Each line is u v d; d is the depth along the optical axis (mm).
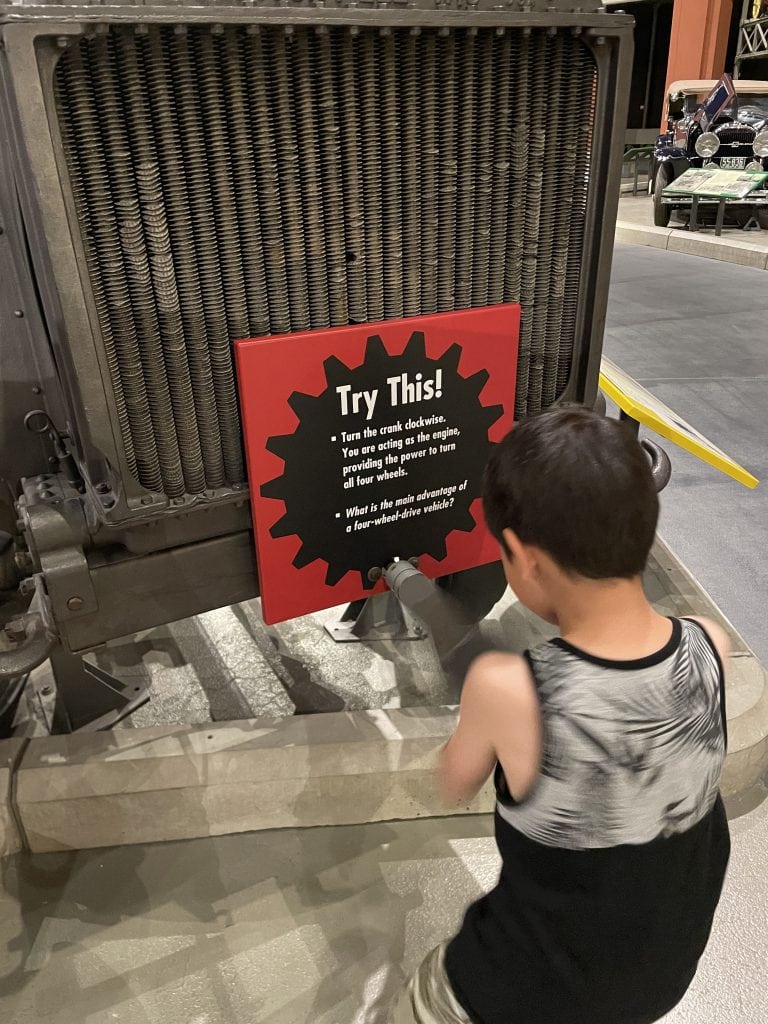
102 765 1979
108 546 1725
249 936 1798
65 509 1646
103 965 1745
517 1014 1080
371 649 2557
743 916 1821
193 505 1651
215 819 2002
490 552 2098
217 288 1504
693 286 6977
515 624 2646
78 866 1965
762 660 2498
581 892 1004
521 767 981
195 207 1426
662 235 8961
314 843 2012
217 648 2570
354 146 1502
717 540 3172
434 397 1803
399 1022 1598
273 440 1655
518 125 1630
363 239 1608
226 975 1721
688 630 1039
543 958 1037
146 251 1422
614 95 1664
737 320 5914
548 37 1582
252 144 1431
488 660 1021
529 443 964
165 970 1733
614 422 977
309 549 1815
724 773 2045
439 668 2457
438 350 1757
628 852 990
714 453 2350
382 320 1702
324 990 1690
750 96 8844
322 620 2701
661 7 13586
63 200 1300
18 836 1975
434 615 1839
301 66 1396
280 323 1600
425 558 1995
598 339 1949
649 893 1011
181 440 1601
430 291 1726
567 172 1736
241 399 1604
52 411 1807
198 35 1310
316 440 1705
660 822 992
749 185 8016
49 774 1960
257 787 1967
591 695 945
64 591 1630
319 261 1579
